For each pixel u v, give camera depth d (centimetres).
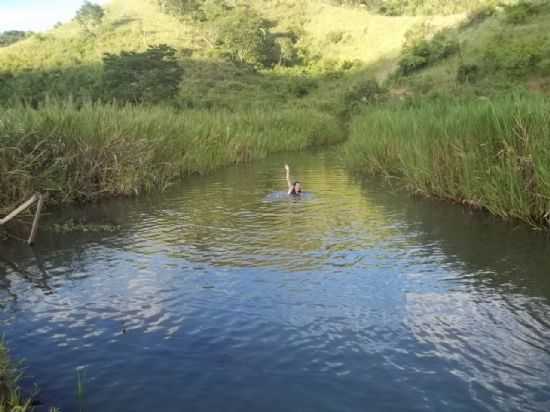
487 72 3791
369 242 1082
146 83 4197
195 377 580
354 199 1559
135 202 1583
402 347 636
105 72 4391
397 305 759
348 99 4684
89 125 1652
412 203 1470
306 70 7819
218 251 1042
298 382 566
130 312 757
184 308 765
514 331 670
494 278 858
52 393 555
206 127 2486
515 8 4734
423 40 5728
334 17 10356
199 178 2095
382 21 9475
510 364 592
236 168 2436
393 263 945
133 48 8388
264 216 1348
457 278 861
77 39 9306
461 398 531
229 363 608
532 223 1162
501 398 530
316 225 1239
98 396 549
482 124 1303
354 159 2250
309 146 3791
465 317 714
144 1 11619
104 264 981
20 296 834
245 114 3591
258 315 734
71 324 723
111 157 1683
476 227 1177
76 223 1316
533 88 3167
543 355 610
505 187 1216
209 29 8831
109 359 623
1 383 560
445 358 609
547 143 1112
